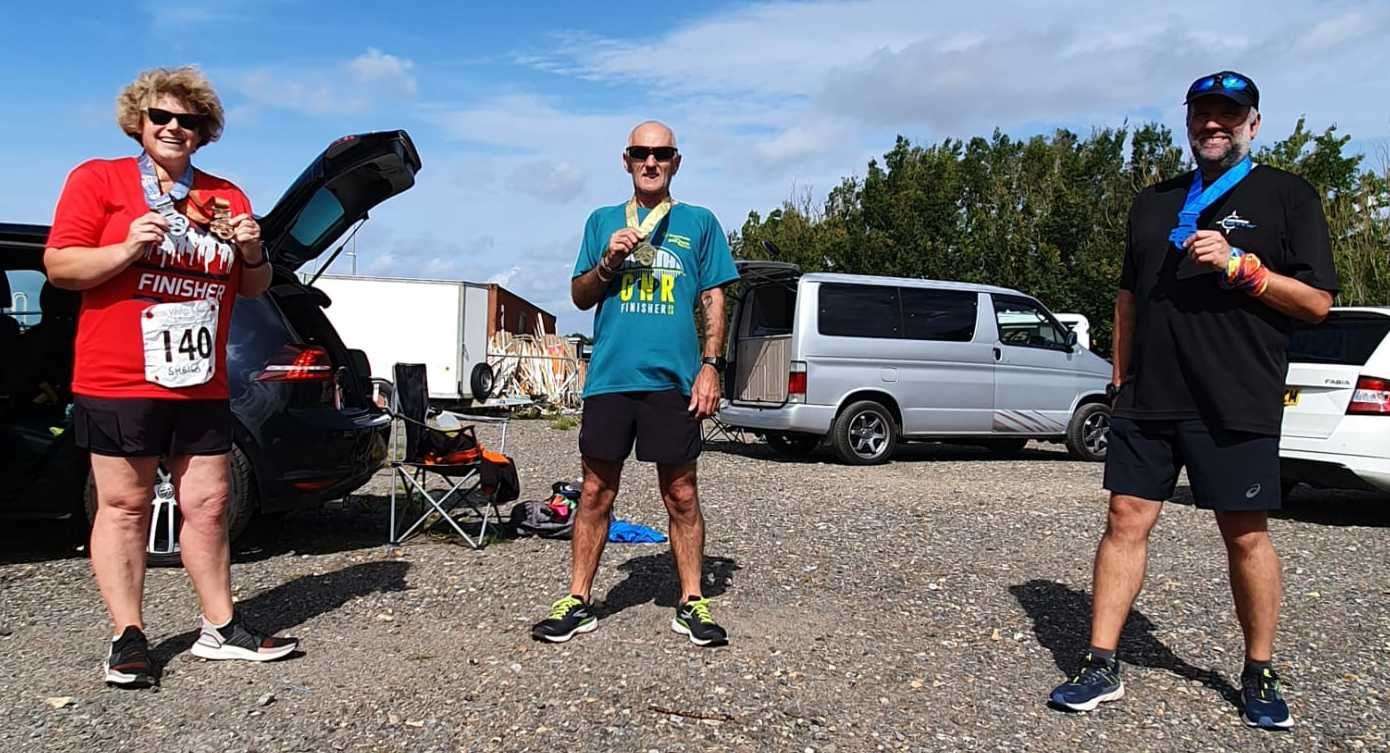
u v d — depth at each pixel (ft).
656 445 13.80
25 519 18.29
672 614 15.26
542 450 40.91
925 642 14.29
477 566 18.25
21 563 18.16
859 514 24.17
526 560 18.79
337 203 18.95
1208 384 11.54
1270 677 11.77
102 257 11.30
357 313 71.00
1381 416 23.50
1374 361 23.80
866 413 36.14
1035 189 94.12
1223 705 12.19
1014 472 34.91
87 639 13.78
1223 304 11.53
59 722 10.97
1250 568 11.72
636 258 13.83
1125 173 90.22
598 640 13.98
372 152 17.69
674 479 14.02
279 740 10.67
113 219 11.76
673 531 14.34
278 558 18.86
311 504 18.78
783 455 40.27
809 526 22.47
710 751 10.62
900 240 80.59
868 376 36.22
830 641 14.20
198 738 10.67
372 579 17.21
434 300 71.20
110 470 11.96
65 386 18.35
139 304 11.79
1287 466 25.00
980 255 80.64
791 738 10.99
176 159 12.03
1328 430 24.13
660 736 10.94
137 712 11.29
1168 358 11.89
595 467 14.05
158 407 12.01
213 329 12.40
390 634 14.19
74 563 18.19
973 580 17.79
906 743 10.96
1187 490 28.71
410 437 20.27
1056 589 17.30
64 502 18.16
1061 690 11.99
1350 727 11.63
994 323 38.27
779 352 36.68
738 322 39.63
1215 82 11.62
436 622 14.78
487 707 11.60
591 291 13.98
